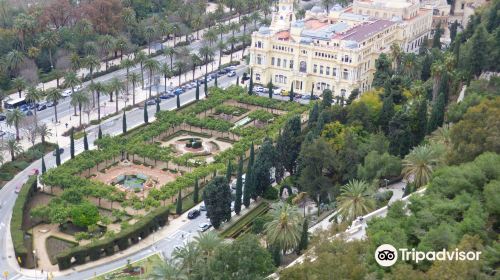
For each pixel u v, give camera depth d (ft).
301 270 608.60
